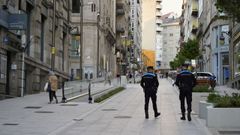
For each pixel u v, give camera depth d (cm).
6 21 2777
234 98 1631
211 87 3934
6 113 2070
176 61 11544
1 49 2736
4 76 2814
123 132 1492
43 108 2327
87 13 6906
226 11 1541
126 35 11581
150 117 1939
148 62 19325
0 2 2709
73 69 6769
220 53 6034
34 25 3531
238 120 1558
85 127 1619
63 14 4597
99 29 7112
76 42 6762
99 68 7044
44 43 3891
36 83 3538
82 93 3331
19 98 2966
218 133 1434
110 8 8919
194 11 9644
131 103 2703
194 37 9800
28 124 1688
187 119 1830
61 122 1758
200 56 8231
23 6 3200
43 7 3800
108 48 8631
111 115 2025
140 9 18100
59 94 3322
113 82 4597
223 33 5794
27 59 3278
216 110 1569
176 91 4022
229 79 5459
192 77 1803
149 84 1886
